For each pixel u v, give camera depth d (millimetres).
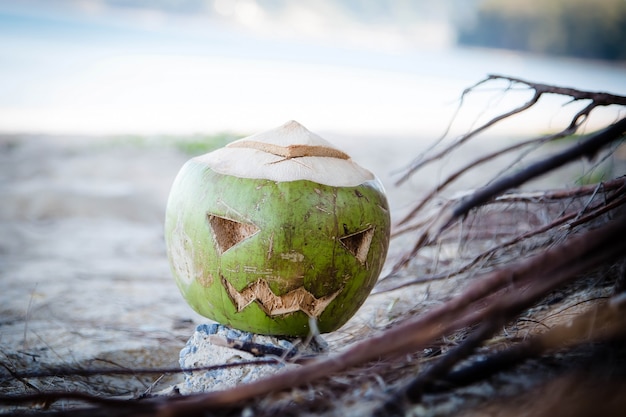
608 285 689
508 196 805
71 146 2582
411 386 526
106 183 2057
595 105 689
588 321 535
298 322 647
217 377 657
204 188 645
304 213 626
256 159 651
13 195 1824
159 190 1997
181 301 1037
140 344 836
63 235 1557
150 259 1351
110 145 2621
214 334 677
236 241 643
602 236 502
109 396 712
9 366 761
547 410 499
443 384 533
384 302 851
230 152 667
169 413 519
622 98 677
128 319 942
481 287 511
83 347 828
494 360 535
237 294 643
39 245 1450
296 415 537
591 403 495
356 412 527
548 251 512
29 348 825
